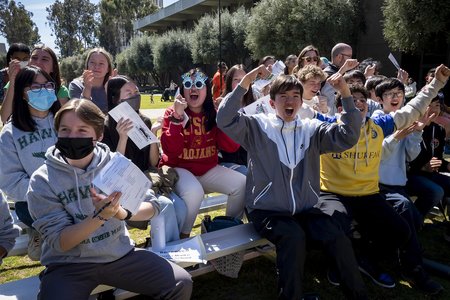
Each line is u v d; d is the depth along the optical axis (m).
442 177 3.79
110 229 2.03
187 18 44.03
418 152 3.46
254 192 2.78
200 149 3.35
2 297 2.07
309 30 18.83
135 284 2.10
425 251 3.46
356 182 3.04
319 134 2.78
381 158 3.40
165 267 2.13
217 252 2.54
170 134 3.15
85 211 1.98
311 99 3.63
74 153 1.89
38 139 2.65
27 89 2.57
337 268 2.42
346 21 18.88
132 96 3.14
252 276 3.05
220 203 3.89
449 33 12.93
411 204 3.10
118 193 1.75
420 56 17.08
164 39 38.44
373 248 3.26
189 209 3.05
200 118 3.33
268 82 3.97
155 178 2.97
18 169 2.64
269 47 20.75
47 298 1.87
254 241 2.70
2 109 3.40
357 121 2.58
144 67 44.78
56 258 2.02
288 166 2.70
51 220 1.90
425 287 2.80
